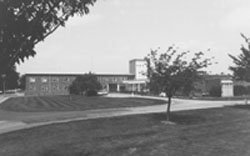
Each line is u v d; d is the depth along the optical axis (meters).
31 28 2.31
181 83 13.70
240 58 21.08
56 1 2.35
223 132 9.80
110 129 11.23
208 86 45.16
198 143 7.82
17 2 2.19
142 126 12.10
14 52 2.32
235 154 6.60
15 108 25.14
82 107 23.97
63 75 83.19
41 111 21.48
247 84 44.84
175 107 22.33
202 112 17.58
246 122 13.02
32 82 79.75
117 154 6.69
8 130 11.84
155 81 14.18
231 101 30.48
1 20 2.18
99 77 88.00
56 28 2.44
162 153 6.70
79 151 7.09
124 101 31.36
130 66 95.88
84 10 2.51
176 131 10.20
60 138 9.34
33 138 9.63
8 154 7.28
